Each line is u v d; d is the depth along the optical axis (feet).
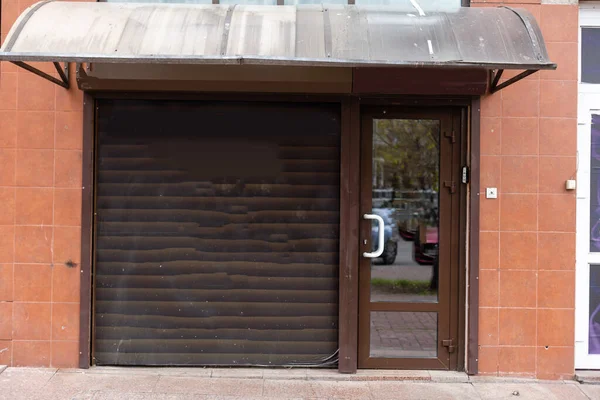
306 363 15.14
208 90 14.46
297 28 12.57
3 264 14.84
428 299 15.28
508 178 14.93
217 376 14.62
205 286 15.10
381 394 13.76
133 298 15.06
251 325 15.11
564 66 14.96
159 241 15.07
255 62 11.68
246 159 15.12
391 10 13.47
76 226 14.84
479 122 14.87
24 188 14.84
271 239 15.12
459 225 15.16
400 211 15.33
